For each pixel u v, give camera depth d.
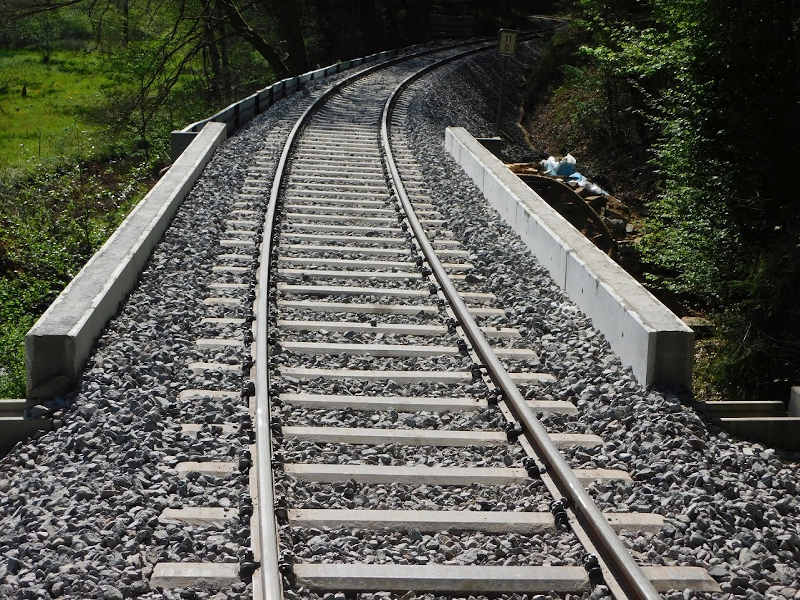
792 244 10.92
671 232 14.26
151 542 4.94
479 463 6.14
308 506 5.47
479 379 7.50
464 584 4.74
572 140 28.73
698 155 12.98
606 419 6.87
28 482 5.53
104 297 7.78
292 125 20.48
